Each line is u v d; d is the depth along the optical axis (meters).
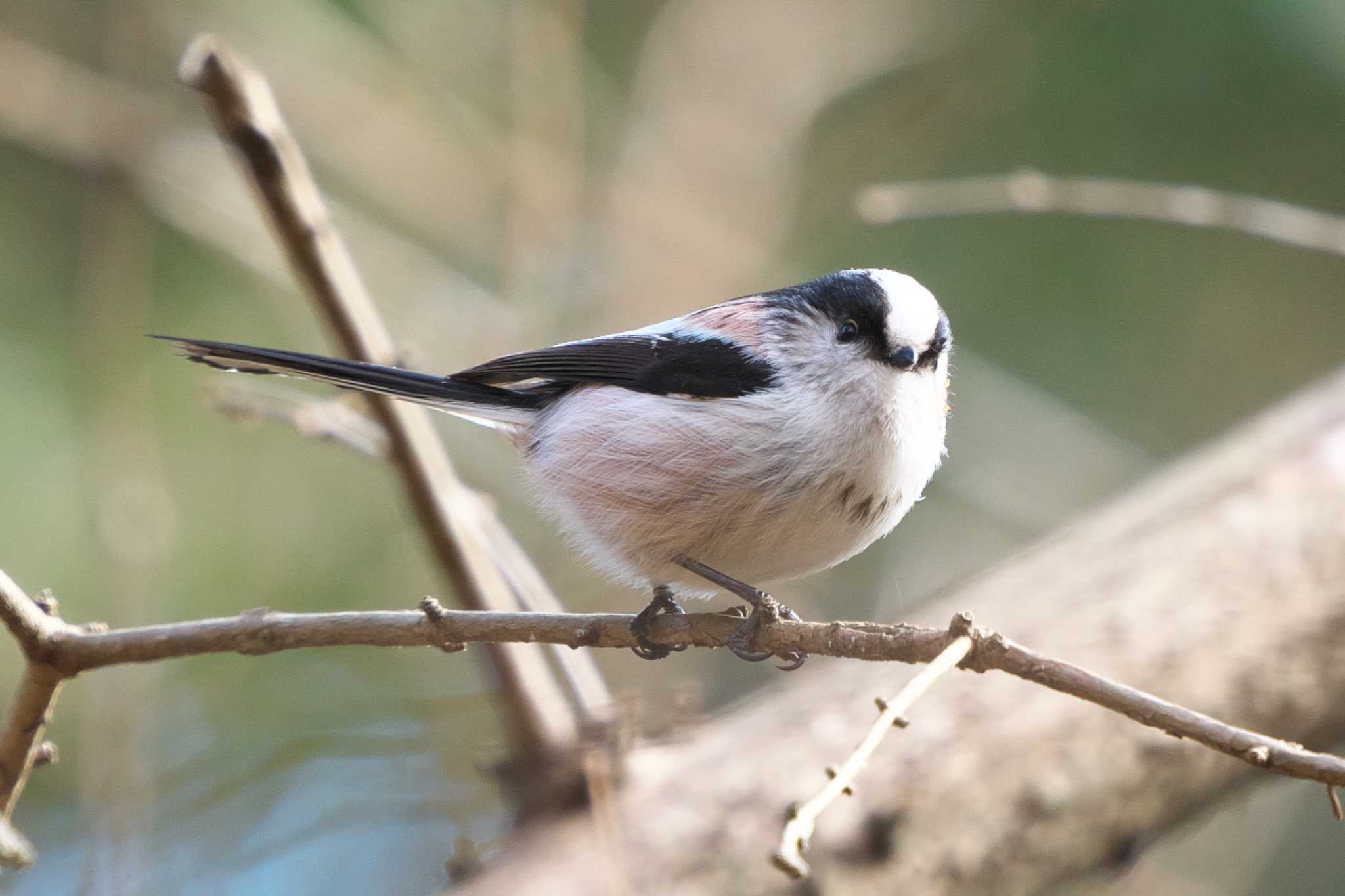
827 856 7.89
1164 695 8.79
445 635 6.22
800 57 14.92
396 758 10.61
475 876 7.77
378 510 12.58
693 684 8.48
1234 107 13.62
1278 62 13.38
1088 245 14.01
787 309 7.68
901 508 7.63
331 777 10.82
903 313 7.49
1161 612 9.10
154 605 10.84
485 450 12.66
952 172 14.61
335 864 11.42
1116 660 8.85
